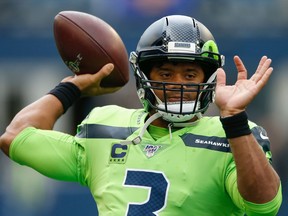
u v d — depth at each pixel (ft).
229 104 36.70
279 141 103.35
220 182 38.34
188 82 39.78
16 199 94.22
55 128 102.06
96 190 39.93
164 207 38.24
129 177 39.11
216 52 40.16
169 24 40.09
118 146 40.09
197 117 40.14
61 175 41.19
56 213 91.86
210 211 38.37
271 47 103.60
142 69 40.52
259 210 36.70
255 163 36.32
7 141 41.63
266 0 104.37
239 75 37.91
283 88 103.96
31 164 41.37
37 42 104.94
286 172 98.68
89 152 40.63
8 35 104.94
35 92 105.60
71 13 43.06
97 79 42.32
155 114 39.91
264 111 104.63
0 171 97.14
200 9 103.71
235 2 104.01
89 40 42.32
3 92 105.60
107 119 41.29
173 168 38.70
